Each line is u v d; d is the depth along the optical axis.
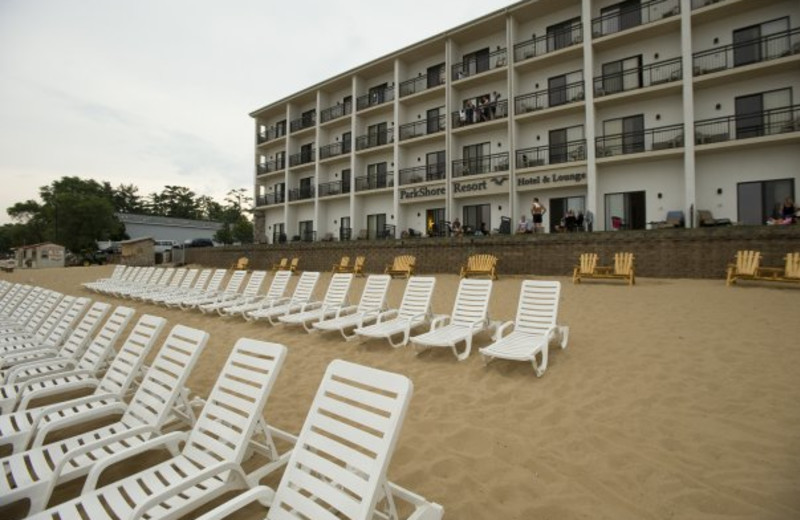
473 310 6.74
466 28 22.12
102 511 2.28
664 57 17.73
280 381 5.45
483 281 6.83
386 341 7.09
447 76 23.02
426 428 3.95
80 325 5.74
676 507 2.69
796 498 2.68
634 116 18.28
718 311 7.74
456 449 3.54
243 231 53.66
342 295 9.09
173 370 3.50
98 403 3.92
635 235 14.38
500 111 21.75
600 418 3.91
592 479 3.02
